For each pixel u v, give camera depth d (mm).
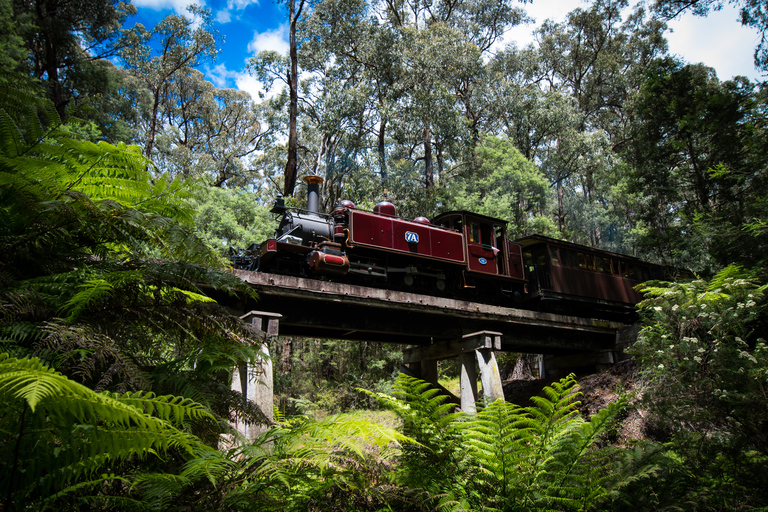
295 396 17234
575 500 3402
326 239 13484
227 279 2230
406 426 3529
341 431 2082
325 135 30531
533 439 3805
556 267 15883
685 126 16031
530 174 27766
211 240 18328
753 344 7691
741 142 13688
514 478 3482
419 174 34250
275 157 36438
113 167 2252
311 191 14977
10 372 1079
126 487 1900
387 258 13797
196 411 1619
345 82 30641
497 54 34438
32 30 19828
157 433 1454
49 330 1568
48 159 2129
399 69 27594
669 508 3680
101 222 2025
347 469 2701
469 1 34031
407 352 13961
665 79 17578
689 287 7930
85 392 1153
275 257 12539
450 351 12555
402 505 3207
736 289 7348
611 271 17500
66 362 1655
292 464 2055
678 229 17656
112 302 1984
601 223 33625
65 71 23484
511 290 15781
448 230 14891
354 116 27000
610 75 36219
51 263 2086
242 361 2242
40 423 1374
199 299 2340
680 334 7109
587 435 3682
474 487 3477
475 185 28281
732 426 5250
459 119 26672
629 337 14469
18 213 1921
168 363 2133
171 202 2373
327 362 20516
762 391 5273
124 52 29875
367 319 10977
